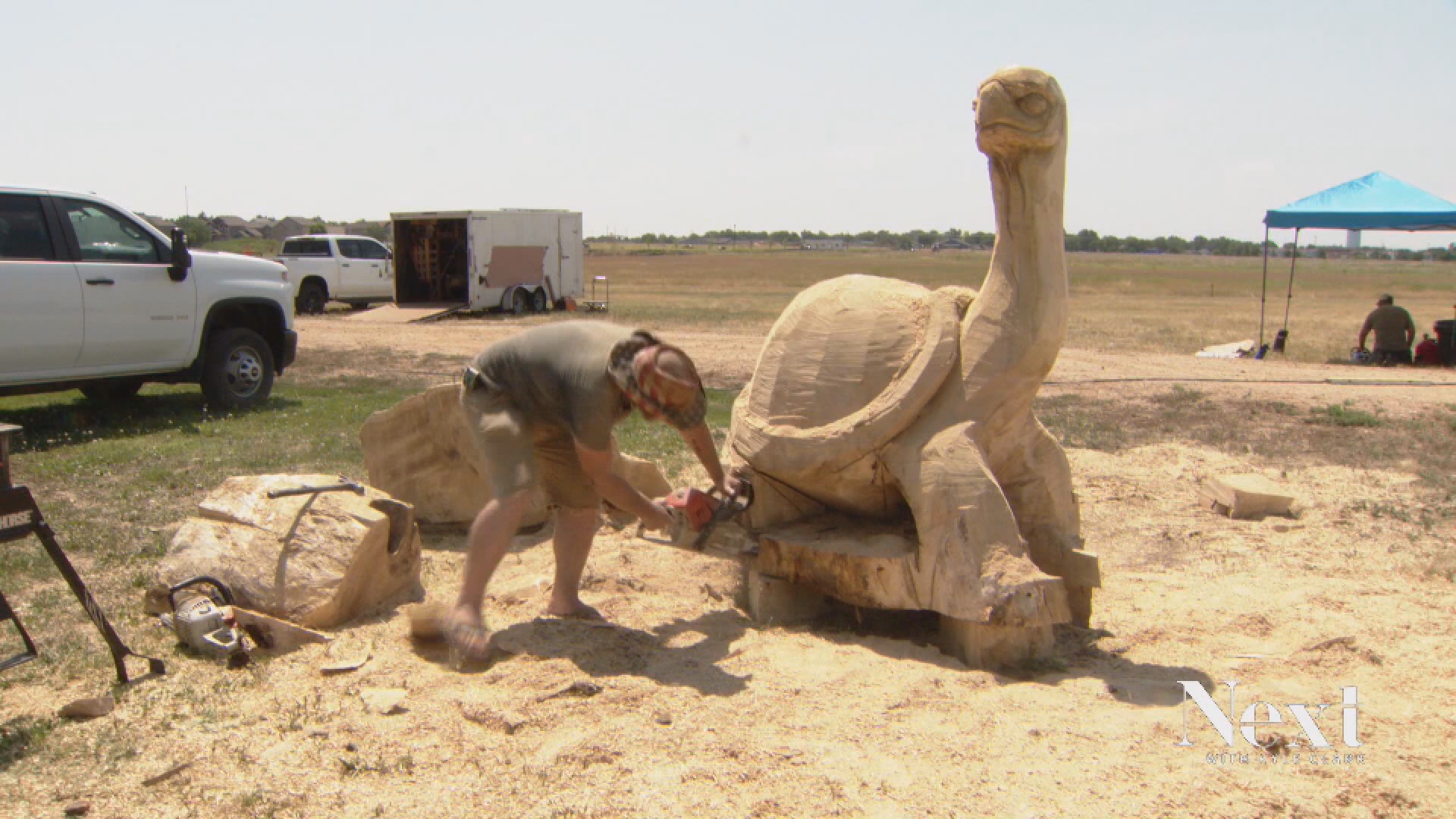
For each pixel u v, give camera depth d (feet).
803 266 269.44
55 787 11.25
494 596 17.39
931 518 14.47
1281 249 625.41
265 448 30.01
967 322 15.20
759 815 10.64
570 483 16.12
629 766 11.55
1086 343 67.15
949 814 10.66
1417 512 24.25
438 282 89.92
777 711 12.94
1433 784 11.44
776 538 16.39
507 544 14.46
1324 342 68.59
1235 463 29.35
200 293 36.29
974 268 267.80
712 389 44.62
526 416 15.15
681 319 84.64
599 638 15.17
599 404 14.49
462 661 14.28
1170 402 39.17
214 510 16.90
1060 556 16.05
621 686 13.44
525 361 14.96
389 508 17.48
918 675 14.08
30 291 31.37
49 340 31.91
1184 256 541.75
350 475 26.32
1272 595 18.17
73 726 12.63
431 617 15.17
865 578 15.16
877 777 11.36
